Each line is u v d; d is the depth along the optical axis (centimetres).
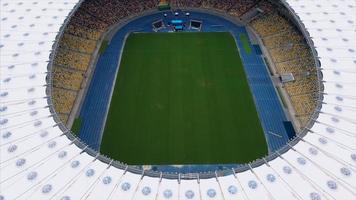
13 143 4819
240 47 9350
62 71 7969
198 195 4156
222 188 4238
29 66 6159
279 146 6544
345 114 5247
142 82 8144
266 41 9356
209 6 10850
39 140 4866
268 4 10162
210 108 7406
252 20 10169
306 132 4975
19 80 5888
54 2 7888
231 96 7738
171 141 6644
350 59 6272
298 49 8575
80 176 4381
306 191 4191
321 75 5947
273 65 8606
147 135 6775
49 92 5672
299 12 7531
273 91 7856
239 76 8331
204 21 10438
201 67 8644
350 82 5812
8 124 5106
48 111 5338
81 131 6856
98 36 9456
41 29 7031
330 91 5650
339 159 4575
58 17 7381
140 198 4128
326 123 5103
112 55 9006
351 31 6956
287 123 7044
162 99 7650
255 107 7438
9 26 7156
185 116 7206
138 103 7544
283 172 4419
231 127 6962
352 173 4397
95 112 7312
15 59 6309
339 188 4222
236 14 10506
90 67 8538
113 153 6400
